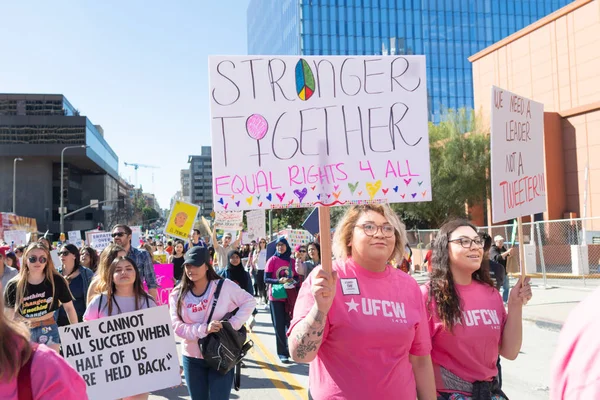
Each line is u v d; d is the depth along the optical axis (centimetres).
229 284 466
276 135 283
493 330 317
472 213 3300
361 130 290
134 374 445
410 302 280
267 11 8869
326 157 285
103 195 11188
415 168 293
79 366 436
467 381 311
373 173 288
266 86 284
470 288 327
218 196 275
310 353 249
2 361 162
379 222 277
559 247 2116
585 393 113
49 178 9094
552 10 7375
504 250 1477
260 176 279
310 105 287
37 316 544
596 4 2862
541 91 3231
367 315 262
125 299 471
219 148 278
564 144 2791
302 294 276
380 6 6950
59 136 8806
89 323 443
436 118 6831
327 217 260
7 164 8806
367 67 294
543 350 801
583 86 2944
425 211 3027
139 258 658
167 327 456
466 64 7100
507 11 7256
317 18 6769
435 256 330
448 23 7106
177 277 1100
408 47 6962
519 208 370
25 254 545
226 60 282
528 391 604
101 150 10531
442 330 315
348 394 255
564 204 2764
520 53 3403
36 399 167
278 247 823
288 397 625
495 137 361
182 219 1310
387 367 258
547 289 1562
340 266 284
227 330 437
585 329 120
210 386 441
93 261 799
